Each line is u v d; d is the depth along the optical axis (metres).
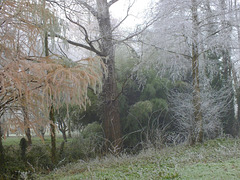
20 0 3.42
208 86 8.49
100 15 8.77
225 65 9.59
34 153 7.05
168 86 10.11
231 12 7.70
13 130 3.05
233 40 8.06
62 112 9.06
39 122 3.05
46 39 5.57
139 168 5.15
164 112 9.94
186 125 8.00
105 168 5.93
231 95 9.42
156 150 7.01
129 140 9.92
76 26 8.39
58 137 14.23
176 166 4.43
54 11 4.32
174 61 8.52
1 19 3.39
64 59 3.36
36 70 2.67
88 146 8.02
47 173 6.57
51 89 2.80
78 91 2.71
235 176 3.66
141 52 9.10
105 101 9.20
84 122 10.82
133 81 10.27
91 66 3.04
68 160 7.49
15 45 3.41
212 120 7.99
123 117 10.20
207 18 8.02
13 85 2.60
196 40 7.84
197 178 3.79
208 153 5.98
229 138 8.12
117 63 10.46
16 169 6.09
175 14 8.05
